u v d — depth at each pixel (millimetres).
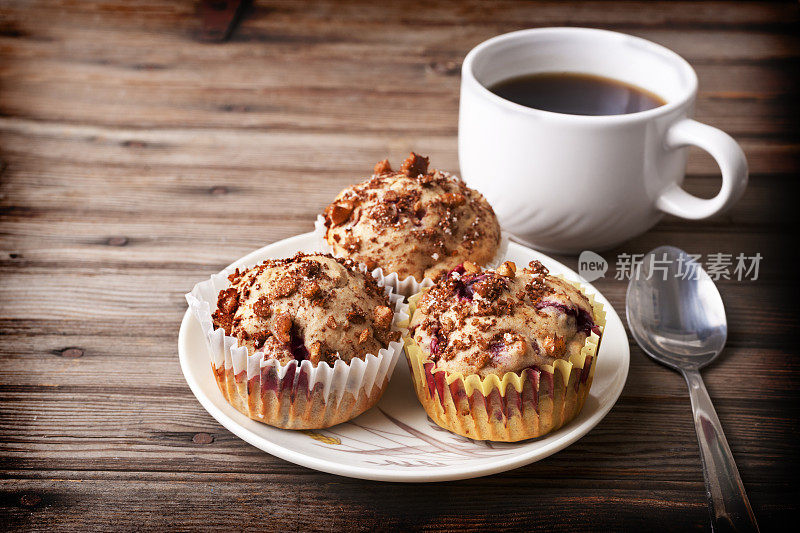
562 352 543
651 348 595
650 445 558
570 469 550
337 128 737
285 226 664
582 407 556
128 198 680
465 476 528
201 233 658
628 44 645
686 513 536
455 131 737
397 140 727
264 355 542
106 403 570
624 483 545
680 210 615
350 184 693
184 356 564
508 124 607
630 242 653
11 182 688
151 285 626
